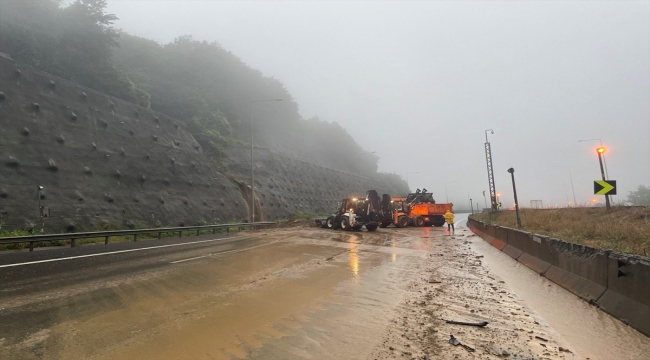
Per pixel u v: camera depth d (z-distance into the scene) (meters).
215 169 33.28
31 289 6.85
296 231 24.45
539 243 8.84
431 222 31.39
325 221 27.28
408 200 33.22
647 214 14.98
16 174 16.17
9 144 16.55
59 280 7.70
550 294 6.38
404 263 10.20
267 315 5.21
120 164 22.06
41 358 3.70
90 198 19.03
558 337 4.27
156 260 10.64
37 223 15.88
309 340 4.21
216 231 24.77
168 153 26.64
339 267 9.48
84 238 15.73
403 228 28.75
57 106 19.89
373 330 4.56
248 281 7.64
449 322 4.89
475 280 7.79
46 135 18.48
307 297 6.27
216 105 45.31
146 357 3.74
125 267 9.38
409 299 6.14
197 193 27.42
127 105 25.12
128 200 21.28
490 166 35.59
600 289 5.60
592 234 12.09
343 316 5.17
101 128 22.03
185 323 4.84
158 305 5.75
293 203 44.28
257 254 12.09
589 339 4.17
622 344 3.99
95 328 4.64
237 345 4.07
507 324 4.79
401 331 4.53
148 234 19.56
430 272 8.78
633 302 4.68
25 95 18.44
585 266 6.22
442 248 14.12
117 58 42.28
